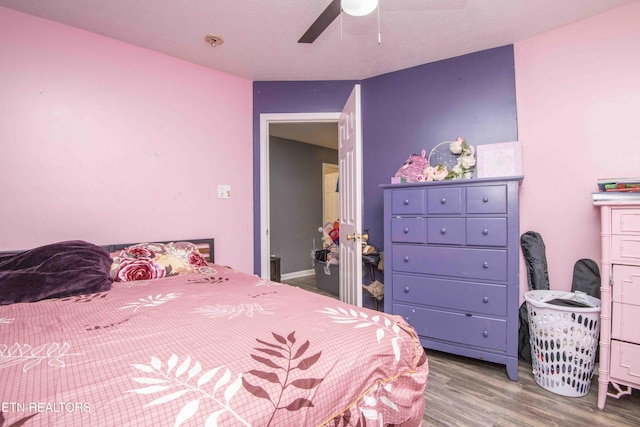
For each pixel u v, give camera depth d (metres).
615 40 1.92
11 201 1.85
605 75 1.95
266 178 2.99
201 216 2.63
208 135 2.67
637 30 1.86
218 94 2.73
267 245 3.00
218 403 0.56
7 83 1.85
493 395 1.67
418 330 2.11
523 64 2.24
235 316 1.03
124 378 0.62
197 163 2.61
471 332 1.93
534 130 2.21
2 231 1.83
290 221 5.20
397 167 2.77
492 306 1.86
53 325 0.96
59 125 2.00
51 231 1.98
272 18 1.97
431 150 2.60
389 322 1.02
